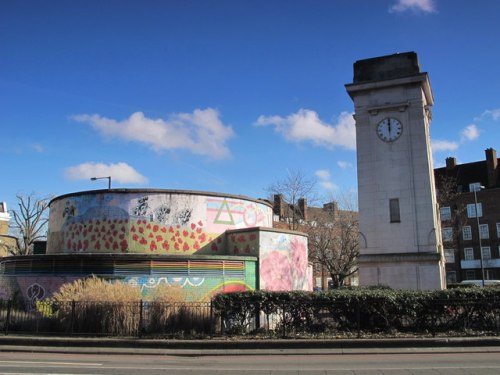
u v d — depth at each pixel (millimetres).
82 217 24484
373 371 10125
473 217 70312
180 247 23500
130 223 23500
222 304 16094
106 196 24094
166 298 16797
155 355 13602
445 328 15445
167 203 23828
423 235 26047
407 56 27938
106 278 19906
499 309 15383
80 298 16781
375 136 27891
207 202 24531
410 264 25875
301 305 15836
